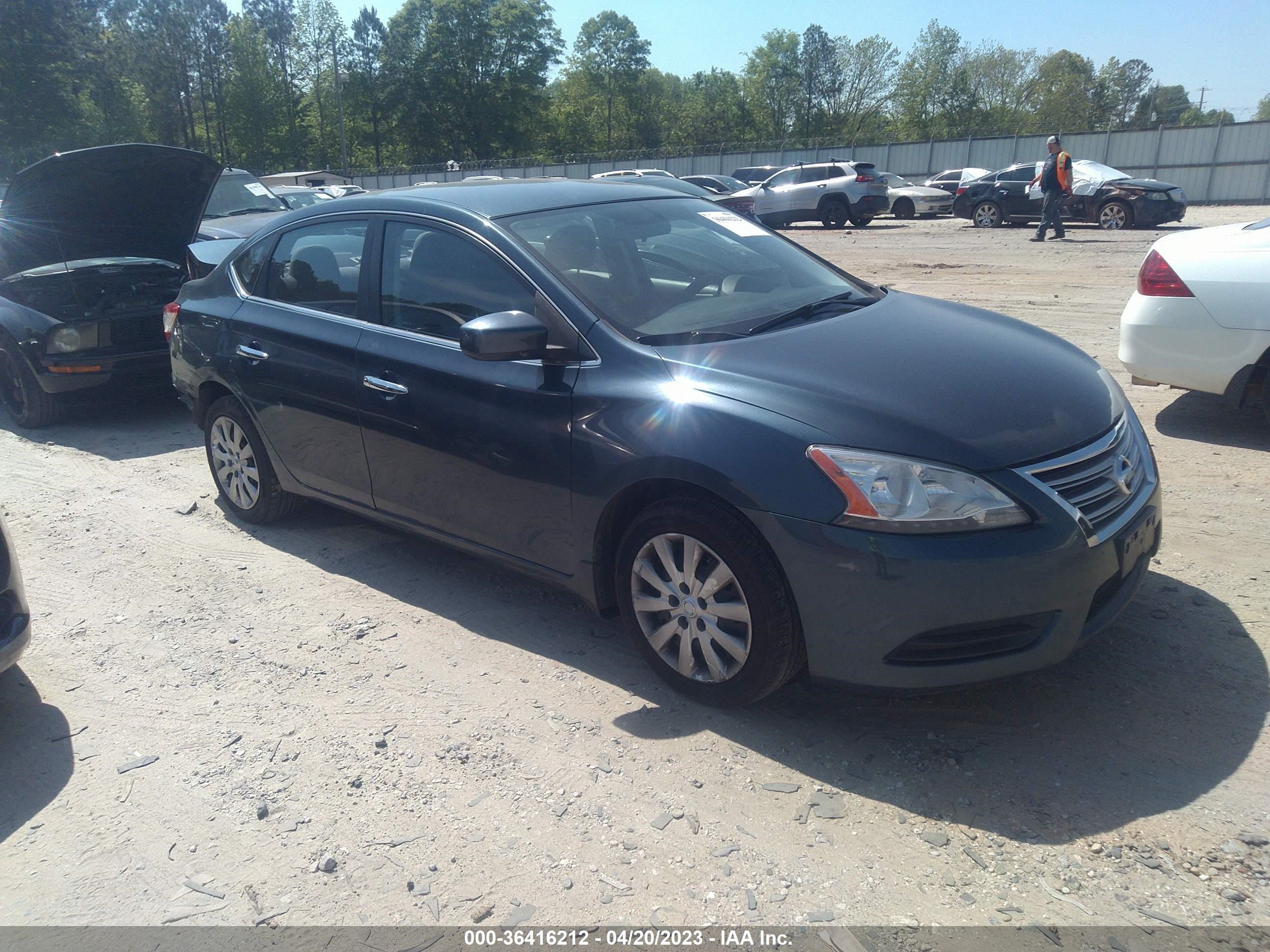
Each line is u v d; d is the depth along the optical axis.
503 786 2.88
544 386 3.38
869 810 2.69
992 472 2.70
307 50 93.56
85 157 6.35
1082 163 21.39
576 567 3.45
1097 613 2.91
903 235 22.06
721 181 32.72
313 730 3.24
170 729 3.30
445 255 3.83
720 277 3.83
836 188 25.30
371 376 3.98
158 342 7.32
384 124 89.12
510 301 3.58
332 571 4.51
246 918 2.43
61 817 2.87
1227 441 5.50
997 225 22.80
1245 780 2.72
